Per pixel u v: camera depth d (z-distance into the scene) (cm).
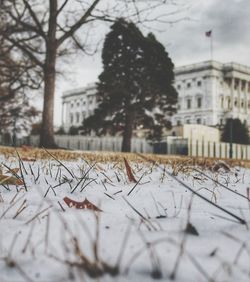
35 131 4922
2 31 1769
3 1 1664
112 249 121
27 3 1727
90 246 124
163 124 4106
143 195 253
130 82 3831
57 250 120
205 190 292
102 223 160
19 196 231
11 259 112
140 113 3972
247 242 137
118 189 275
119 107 3897
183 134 5662
